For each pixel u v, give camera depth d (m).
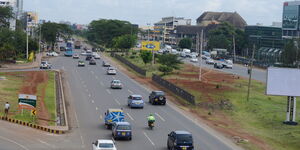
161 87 80.81
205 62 151.50
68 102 59.16
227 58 175.25
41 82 78.56
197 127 46.28
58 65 115.94
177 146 32.75
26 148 33.97
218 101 63.97
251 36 187.25
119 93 70.38
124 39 172.62
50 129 40.84
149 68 117.25
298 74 49.84
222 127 47.50
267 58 156.62
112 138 39.00
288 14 175.25
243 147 38.22
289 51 123.44
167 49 185.88
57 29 184.62
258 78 101.38
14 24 176.50
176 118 51.00
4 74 86.19
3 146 34.09
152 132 42.38
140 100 56.59
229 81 90.44
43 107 53.19
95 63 123.38
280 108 60.62
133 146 36.12
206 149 36.31
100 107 56.47
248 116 55.56
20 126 42.12
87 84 79.94
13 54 117.50
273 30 180.62
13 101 55.34
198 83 84.06
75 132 41.19
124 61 133.38
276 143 41.12
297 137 43.16
